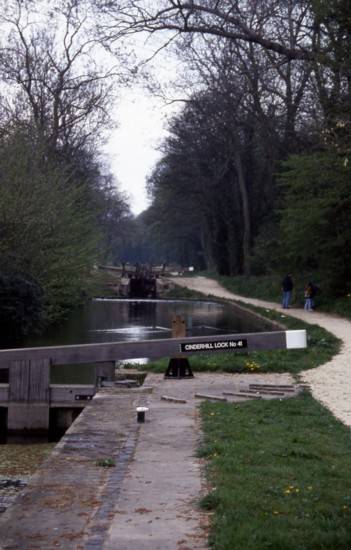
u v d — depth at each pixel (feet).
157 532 20.71
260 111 160.35
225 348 49.14
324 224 119.44
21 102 130.21
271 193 180.34
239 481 25.26
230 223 211.82
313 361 60.54
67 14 130.72
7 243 80.84
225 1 101.60
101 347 47.37
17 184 82.38
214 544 19.47
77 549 19.61
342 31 81.46
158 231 315.58
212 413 38.06
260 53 140.67
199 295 188.85
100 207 131.64
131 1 102.58
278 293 157.58
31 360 46.19
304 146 157.48
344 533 19.71
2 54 130.31
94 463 28.73
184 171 209.05
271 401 42.34
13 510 23.00
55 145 131.54
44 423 45.93
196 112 186.70
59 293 91.81
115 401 42.50
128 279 205.87
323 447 30.99
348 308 113.50
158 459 29.09
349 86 89.15
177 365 51.72
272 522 20.83
